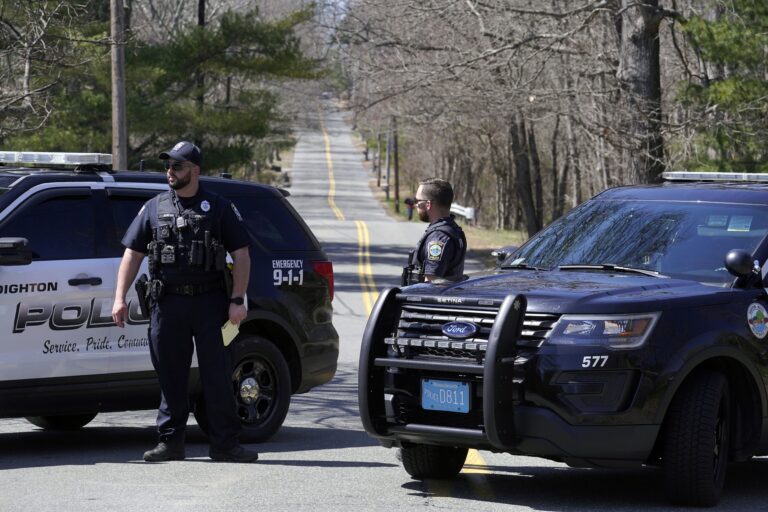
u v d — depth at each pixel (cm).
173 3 12312
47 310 2272
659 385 1806
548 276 2006
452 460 2091
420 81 7875
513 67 8012
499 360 1766
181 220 2130
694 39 6494
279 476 2100
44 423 2773
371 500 1900
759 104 6359
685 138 6781
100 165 2450
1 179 2359
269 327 2597
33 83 6147
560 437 1783
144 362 2383
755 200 2141
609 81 7588
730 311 1931
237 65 8794
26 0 5588
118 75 6419
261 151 14538
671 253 2086
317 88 13125
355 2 8288
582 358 1783
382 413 1914
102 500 1862
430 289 1936
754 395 1980
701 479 1852
